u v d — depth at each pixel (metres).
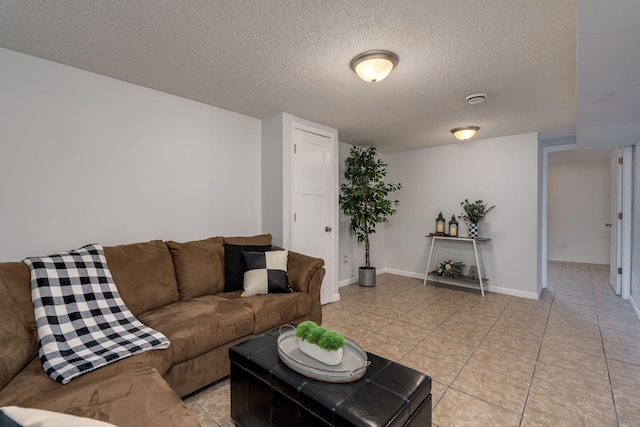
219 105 2.87
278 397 1.23
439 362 2.16
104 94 2.23
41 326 1.42
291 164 3.17
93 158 2.19
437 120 3.29
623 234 3.74
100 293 1.74
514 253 3.90
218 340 1.81
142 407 1.02
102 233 2.23
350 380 1.19
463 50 1.87
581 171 6.13
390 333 2.66
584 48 1.43
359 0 1.43
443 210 4.56
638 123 2.66
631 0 1.08
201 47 1.85
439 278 4.61
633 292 3.40
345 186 4.27
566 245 6.30
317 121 3.36
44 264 1.61
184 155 2.69
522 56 1.94
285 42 1.80
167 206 2.58
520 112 3.01
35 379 1.22
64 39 1.76
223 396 1.79
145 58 1.98
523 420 1.57
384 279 4.79
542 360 2.19
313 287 2.54
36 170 1.96
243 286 2.45
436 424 1.55
